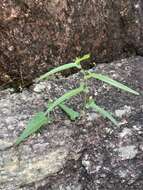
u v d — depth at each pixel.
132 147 0.25
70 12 0.28
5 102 0.27
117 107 0.27
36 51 0.28
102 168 0.24
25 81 0.28
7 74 0.28
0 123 0.25
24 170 0.24
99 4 0.30
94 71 0.30
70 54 0.29
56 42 0.28
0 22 0.26
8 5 0.26
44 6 0.27
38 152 0.24
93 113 0.27
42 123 0.25
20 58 0.28
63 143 0.25
